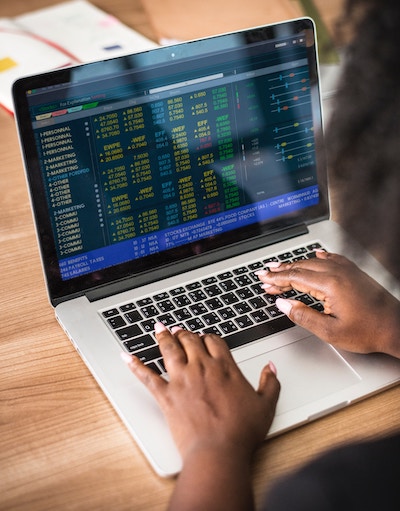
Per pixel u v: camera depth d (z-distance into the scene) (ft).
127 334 3.04
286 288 3.20
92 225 3.19
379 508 1.95
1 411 2.83
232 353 2.98
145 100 3.17
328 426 2.78
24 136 2.98
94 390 2.92
